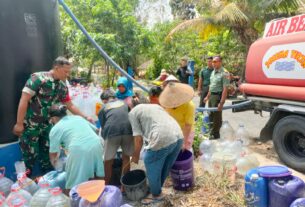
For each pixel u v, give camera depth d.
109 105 4.30
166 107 4.14
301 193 3.09
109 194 3.08
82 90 6.02
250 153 5.44
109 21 12.46
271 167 3.42
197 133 5.43
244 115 9.38
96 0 12.34
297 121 4.67
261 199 3.30
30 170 4.42
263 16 11.71
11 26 4.14
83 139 3.69
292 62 4.64
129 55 12.52
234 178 4.34
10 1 4.11
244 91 5.75
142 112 3.79
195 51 17.94
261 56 5.27
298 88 4.59
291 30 4.80
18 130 4.08
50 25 4.67
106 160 4.12
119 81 5.78
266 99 5.30
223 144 5.01
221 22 12.36
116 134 4.07
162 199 3.94
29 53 4.37
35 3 4.40
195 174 4.59
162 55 19.47
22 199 3.15
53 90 4.24
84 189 3.08
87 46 11.13
